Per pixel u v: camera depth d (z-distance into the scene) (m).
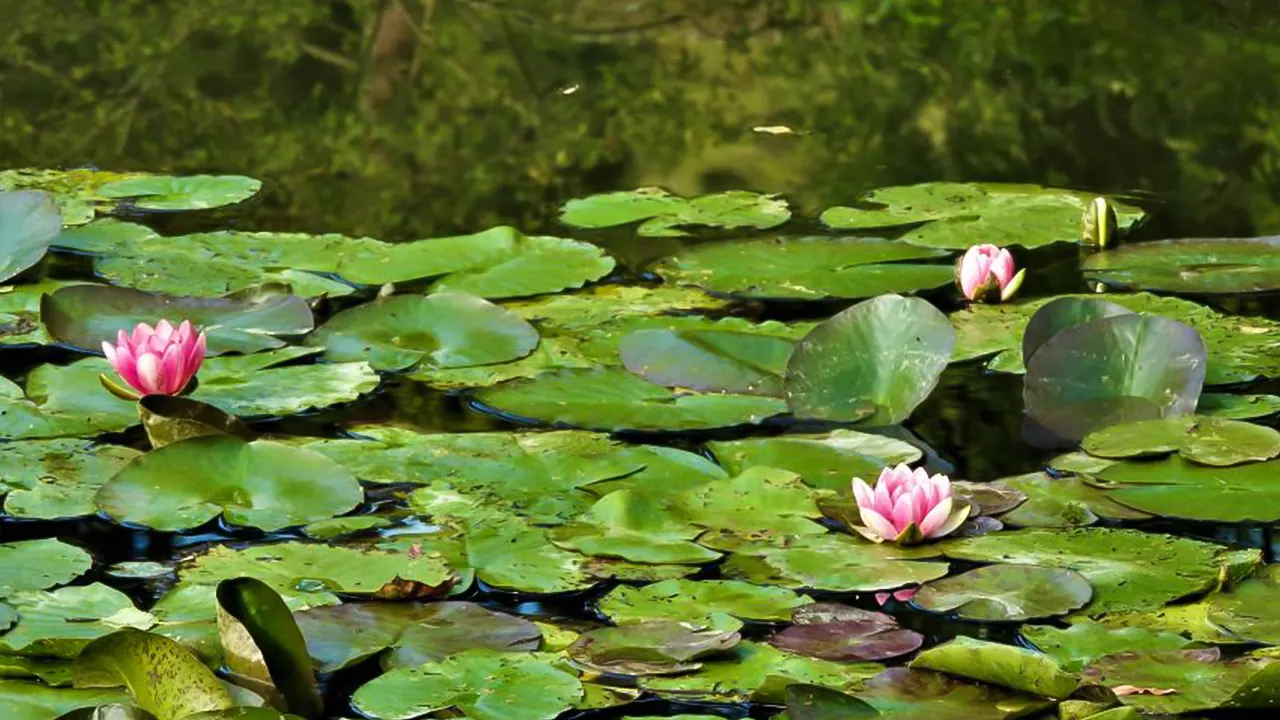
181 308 5.19
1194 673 3.14
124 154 7.50
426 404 4.61
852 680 3.13
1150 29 10.20
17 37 9.66
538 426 4.46
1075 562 3.64
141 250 5.90
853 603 3.49
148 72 9.01
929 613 3.45
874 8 10.76
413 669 3.14
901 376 4.65
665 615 3.39
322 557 3.62
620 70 9.34
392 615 3.39
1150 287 5.63
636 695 3.08
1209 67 9.28
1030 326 4.92
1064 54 9.65
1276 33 10.06
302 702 3.05
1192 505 3.91
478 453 4.21
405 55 9.52
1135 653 3.23
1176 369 4.62
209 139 7.81
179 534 3.78
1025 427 4.50
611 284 5.71
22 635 3.23
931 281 5.67
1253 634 3.29
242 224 6.46
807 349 4.71
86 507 3.90
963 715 2.97
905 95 8.87
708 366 4.82
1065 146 7.83
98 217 6.46
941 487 3.75
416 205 6.81
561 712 3.00
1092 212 6.10
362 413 4.54
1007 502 3.96
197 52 9.46
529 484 4.07
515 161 7.57
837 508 3.93
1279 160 7.53
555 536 3.79
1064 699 3.02
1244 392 4.74
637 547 3.72
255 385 4.65
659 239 6.29
